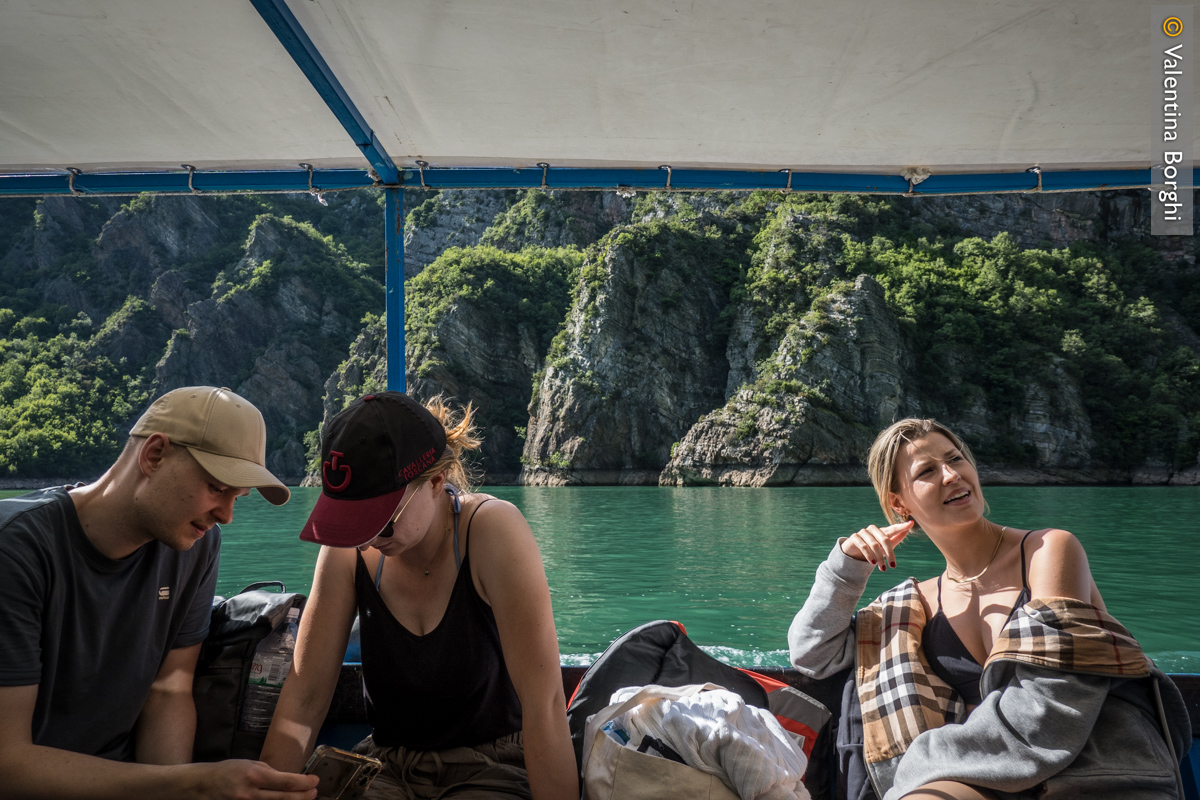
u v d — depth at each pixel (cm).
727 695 166
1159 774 148
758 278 7969
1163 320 7988
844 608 201
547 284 9500
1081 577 170
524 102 274
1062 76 254
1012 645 158
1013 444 6681
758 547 1847
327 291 10988
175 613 179
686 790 151
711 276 8219
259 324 10656
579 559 1636
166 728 177
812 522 2575
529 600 158
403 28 231
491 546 161
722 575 1377
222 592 1287
